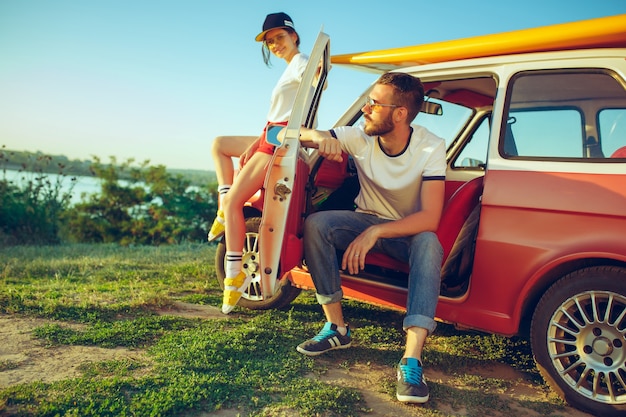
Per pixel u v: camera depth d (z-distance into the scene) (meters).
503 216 3.05
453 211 3.31
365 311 4.43
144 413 2.33
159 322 3.69
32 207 9.19
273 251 3.30
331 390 2.70
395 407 2.66
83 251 7.55
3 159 9.33
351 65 4.10
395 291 3.50
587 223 2.78
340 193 4.13
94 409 2.34
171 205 11.27
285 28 3.89
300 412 2.46
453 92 4.05
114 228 10.88
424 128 3.33
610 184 2.77
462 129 4.34
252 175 3.55
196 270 5.77
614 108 2.88
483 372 3.24
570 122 3.01
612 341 2.69
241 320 3.89
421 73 3.64
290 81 3.72
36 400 2.41
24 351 3.04
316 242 3.27
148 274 5.54
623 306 2.71
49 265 5.79
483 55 3.38
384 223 3.15
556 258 2.84
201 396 2.53
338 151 3.26
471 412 2.67
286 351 3.26
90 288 4.67
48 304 3.92
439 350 3.55
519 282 2.97
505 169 3.11
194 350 3.10
